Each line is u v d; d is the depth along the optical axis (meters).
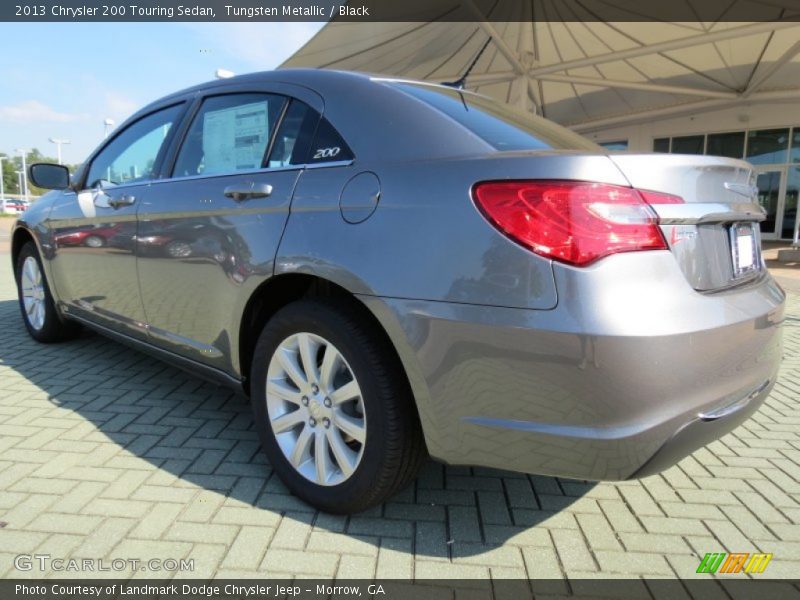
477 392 1.70
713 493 2.42
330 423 2.10
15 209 46.47
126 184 3.13
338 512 2.12
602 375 1.55
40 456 2.55
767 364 2.01
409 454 1.95
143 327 3.00
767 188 17.94
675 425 1.63
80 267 3.48
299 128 2.32
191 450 2.65
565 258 1.58
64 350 4.17
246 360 2.47
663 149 19.81
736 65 15.41
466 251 1.70
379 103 2.16
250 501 2.24
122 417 3.00
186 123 2.91
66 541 1.96
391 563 1.91
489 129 2.09
